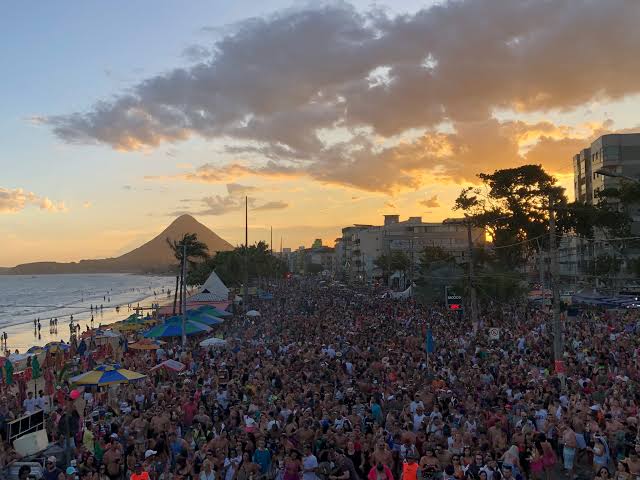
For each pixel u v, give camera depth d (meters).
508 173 65.94
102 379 23.44
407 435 15.68
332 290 120.94
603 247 79.00
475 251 68.56
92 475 14.81
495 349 32.66
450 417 18.23
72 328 85.31
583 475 16.41
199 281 113.94
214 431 18.33
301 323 51.28
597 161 89.56
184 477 14.84
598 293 62.03
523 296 65.00
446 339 38.47
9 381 35.00
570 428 16.84
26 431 18.61
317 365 28.86
